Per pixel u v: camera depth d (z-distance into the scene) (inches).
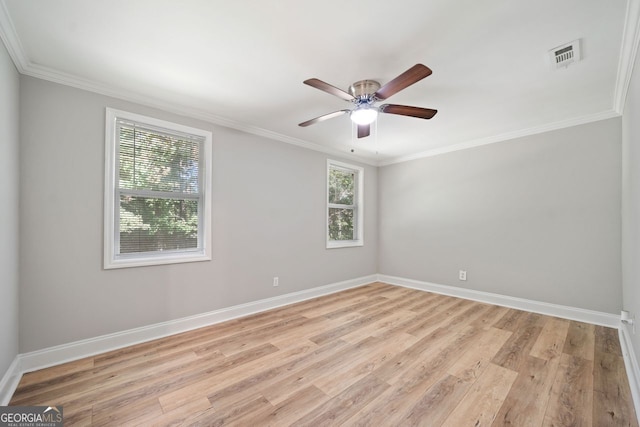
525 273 136.1
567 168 124.4
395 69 83.0
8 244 70.4
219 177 121.3
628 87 87.9
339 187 185.3
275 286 141.8
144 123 101.9
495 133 141.9
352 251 186.1
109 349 92.6
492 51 73.9
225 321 120.8
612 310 113.0
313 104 108.3
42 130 82.5
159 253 107.0
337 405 65.4
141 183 102.7
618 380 74.7
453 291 163.0
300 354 90.4
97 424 59.0
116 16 61.2
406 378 76.5
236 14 60.8
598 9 58.6
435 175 172.7
